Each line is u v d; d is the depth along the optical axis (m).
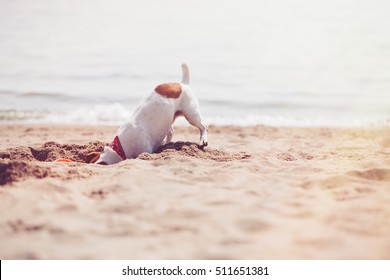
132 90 16.50
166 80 17.83
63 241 4.29
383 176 6.15
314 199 5.26
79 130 11.84
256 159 7.26
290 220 4.65
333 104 15.70
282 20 30.09
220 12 32.12
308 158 7.98
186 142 7.75
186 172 6.27
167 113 7.39
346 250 4.05
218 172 6.34
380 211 4.88
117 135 7.22
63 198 5.25
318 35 26.53
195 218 4.72
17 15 30.09
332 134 11.81
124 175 6.00
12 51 21.86
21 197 5.24
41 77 17.92
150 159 6.96
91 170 6.42
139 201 5.16
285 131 12.20
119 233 4.45
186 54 22.17
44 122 13.05
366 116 14.34
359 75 19.53
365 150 8.88
